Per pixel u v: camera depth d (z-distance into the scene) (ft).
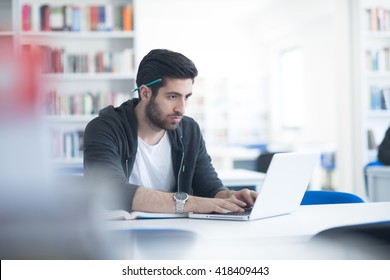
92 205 1.56
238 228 4.78
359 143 20.35
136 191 5.68
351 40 20.65
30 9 18.01
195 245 4.36
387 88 20.49
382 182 15.49
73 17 18.37
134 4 18.63
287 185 5.57
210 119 40.42
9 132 1.07
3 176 1.15
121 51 19.38
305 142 33.47
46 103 1.09
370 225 4.88
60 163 1.41
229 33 41.75
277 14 36.11
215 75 40.81
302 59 35.27
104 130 6.59
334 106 30.91
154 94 6.51
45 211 1.34
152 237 4.34
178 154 7.23
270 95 40.73
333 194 7.75
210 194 7.12
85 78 18.60
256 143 37.70
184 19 40.65
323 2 29.32
